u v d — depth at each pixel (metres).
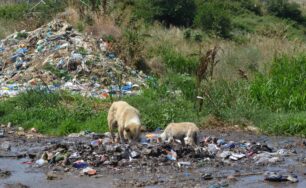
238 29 47.38
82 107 15.30
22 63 21.34
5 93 17.38
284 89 17.03
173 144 11.30
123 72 21.38
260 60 26.70
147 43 28.55
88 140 12.57
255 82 17.45
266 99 16.81
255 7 55.44
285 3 56.56
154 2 43.53
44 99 15.80
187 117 15.21
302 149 12.23
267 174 9.38
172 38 32.19
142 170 9.71
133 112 11.27
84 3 29.00
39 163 10.17
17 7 37.19
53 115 14.63
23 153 11.02
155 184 8.90
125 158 10.29
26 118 14.55
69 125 13.84
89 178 9.23
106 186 8.76
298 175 9.70
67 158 10.10
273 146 12.51
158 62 25.28
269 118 15.25
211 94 16.36
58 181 9.06
